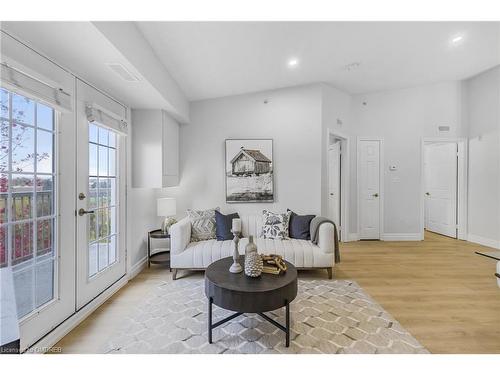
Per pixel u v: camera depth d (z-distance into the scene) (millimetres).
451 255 3701
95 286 2248
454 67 3814
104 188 2502
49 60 1720
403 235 4641
